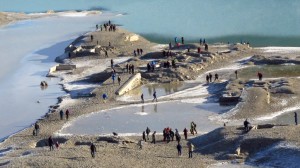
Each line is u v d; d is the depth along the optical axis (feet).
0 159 328.70
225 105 462.19
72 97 512.22
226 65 594.65
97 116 449.89
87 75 588.91
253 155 320.50
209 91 508.12
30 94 535.19
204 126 413.80
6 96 533.55
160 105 472.85
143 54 649.61
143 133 384.47
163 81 545.44
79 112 459.73
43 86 560.20
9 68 643.86
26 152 350.43
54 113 461.37
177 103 476.54
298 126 350.23
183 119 433.48
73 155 322.55
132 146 360.69
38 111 483.92
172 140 380.17
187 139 377.71
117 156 327.47
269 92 471.21
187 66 572.51
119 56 655.35
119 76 549.13
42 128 425.69
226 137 346.95
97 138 378.12
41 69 631.15
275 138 325.62
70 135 403.75
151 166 309.63
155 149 353.92
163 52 625.00
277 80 504.43
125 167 303.68
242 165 310.45
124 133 406.41
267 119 418.92
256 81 504.84
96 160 312.50
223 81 532.73
